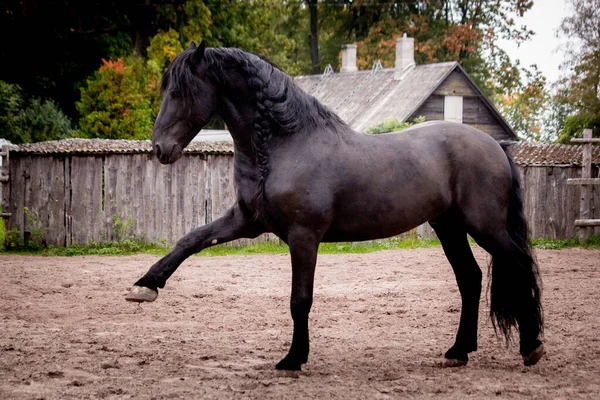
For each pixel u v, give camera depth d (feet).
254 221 20.89
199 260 48.47
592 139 58.13
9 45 113.60
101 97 78.38
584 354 23.15
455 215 22.07
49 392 18.78
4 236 54.03
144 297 20.01
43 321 28.63
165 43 100.48
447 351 22.56
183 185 54.13
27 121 104.42
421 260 47.98
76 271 42.52
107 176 54.08
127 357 22.68
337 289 36.40
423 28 165.48
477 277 22.54
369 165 20.89
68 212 54.24
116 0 109.70
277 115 20.27
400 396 18.60
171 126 20.39
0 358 22.29
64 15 110.01
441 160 21.72
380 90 123.65
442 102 120.26
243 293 35.32
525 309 21.71
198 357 22.66
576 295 34.47
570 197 60.64
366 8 175.42
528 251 22.17
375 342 25.02
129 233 54.29
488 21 164.35
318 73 175.94
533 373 21.06
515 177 22.43
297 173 20.12
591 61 97.76
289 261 47.83
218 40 128.47
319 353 23.36
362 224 20.92
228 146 55.31
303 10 184.34
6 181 53.62
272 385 19.48
